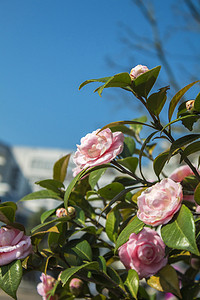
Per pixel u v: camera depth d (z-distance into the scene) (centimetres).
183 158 112
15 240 111
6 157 3884
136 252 119
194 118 111
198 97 107
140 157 114
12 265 107
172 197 97
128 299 118
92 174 128
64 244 128
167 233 92
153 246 118
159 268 118
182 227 91
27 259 117
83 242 124
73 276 124
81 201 153
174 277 123
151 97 110
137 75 110
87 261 120
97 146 106
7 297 658
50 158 4297
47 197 146
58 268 123
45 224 120
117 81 108
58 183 146
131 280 119
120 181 140
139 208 99
